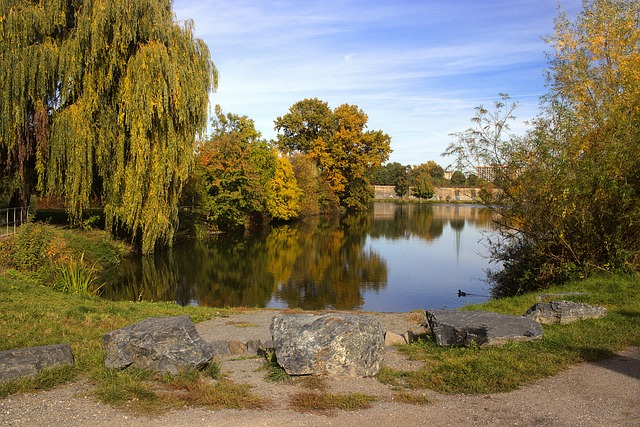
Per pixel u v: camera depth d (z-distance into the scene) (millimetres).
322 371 6359
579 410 5324
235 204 43000
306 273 23609
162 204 21547
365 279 22031
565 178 14031
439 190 116062
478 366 6520
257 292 19047
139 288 19422
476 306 12172
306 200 60062
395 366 6891
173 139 20812
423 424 5004
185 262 26516
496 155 16344
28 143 19891
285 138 74062
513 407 5418
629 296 10930
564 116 14672
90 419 5016
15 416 5047
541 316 9117
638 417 5152
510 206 16109
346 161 68875
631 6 17469
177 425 4914
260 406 5422
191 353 6379
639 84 15094
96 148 20188
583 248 14508
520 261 16938
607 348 7324
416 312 13438
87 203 21125
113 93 20328
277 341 6629
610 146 13383
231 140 43812
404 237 41375
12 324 8969
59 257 17328
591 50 17734
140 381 6004
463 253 31016
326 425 4961
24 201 22781
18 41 18875
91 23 19016
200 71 21438
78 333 8805
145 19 20016
